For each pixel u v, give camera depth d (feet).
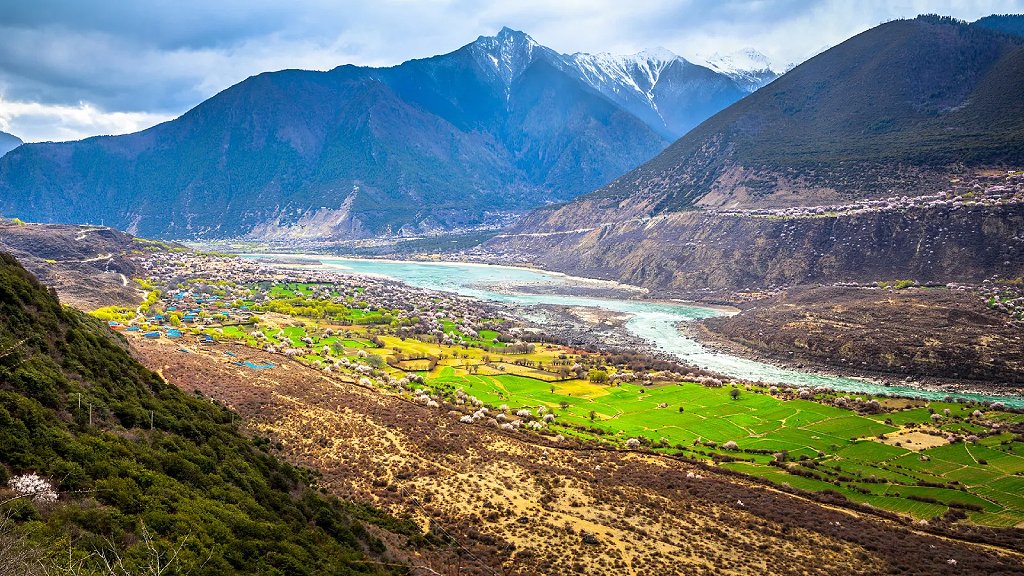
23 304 243.81
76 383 216.95
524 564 232.94
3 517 130.72
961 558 265.95
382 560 212.84
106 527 148.77
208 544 163.73
